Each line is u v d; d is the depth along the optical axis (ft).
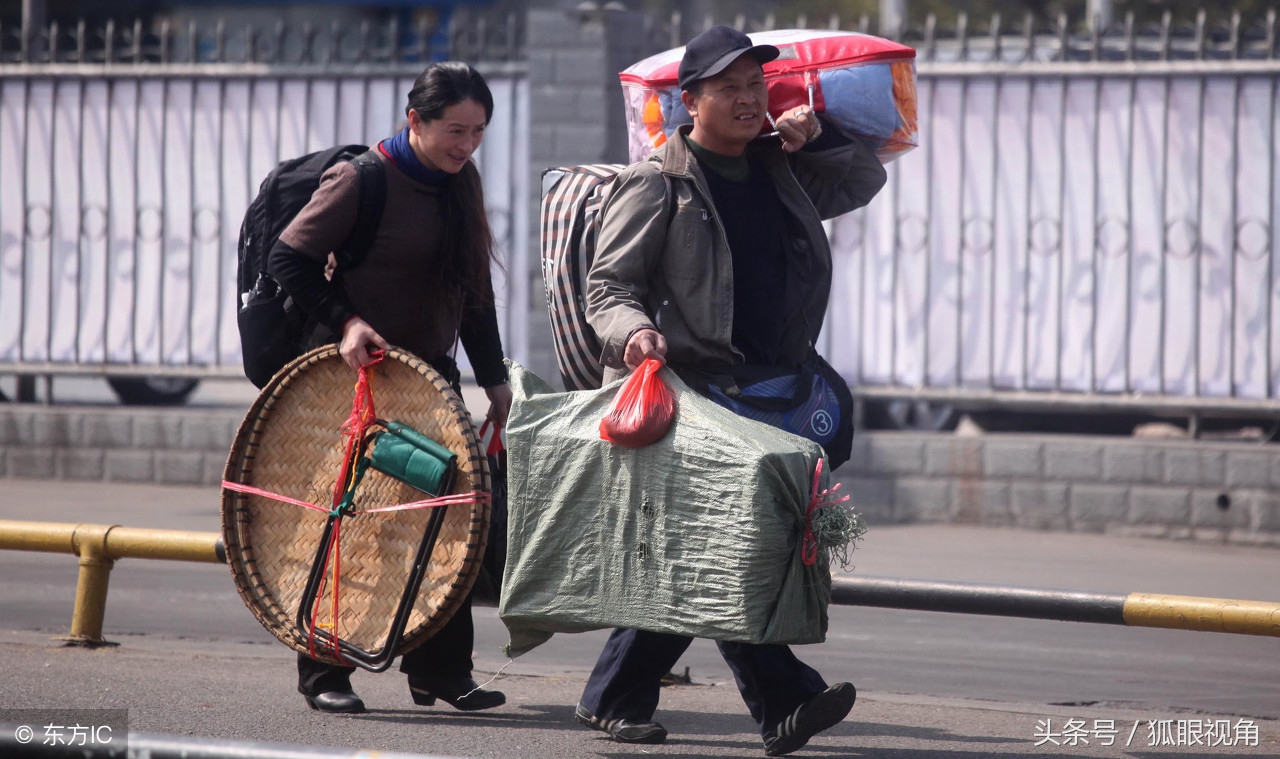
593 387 53.52
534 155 120.98
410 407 52.70
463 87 52.85
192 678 65.57
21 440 130.41
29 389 134.41
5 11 324.60
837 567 94.22
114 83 129.39
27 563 98.27
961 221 112.98
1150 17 233.96
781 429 50.21
